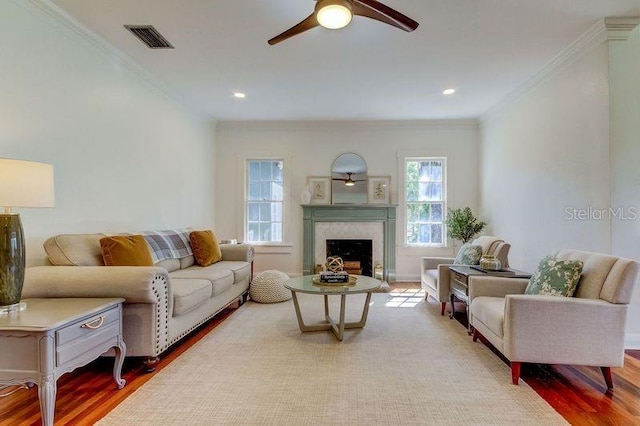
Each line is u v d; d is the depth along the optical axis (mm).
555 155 3502
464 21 2746
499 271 3318
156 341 2383
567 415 1875
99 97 3107
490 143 5168
